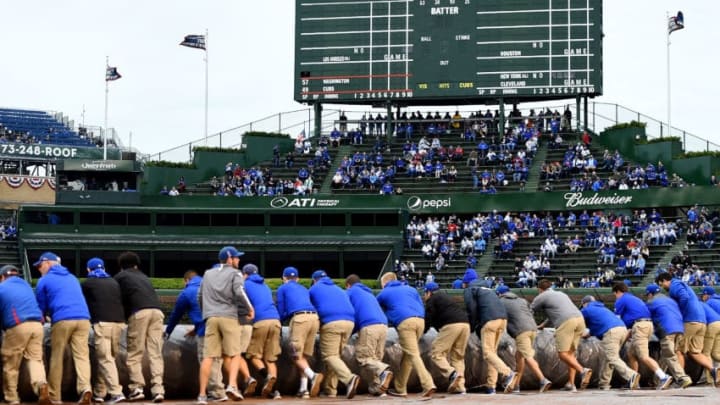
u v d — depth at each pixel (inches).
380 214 2375.7
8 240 2374.5
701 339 883.4
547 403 642.8
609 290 2007.9
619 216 2349.9
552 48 2549.2
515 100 2696.9
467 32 2571.4
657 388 840.3
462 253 2317.9
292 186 2564.0
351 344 792.3
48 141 3280.0
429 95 2583.7
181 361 741.3
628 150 2598.4
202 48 2965.1
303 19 2632.9
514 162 2588.6
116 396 687.1
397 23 2591.0
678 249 2218.3
